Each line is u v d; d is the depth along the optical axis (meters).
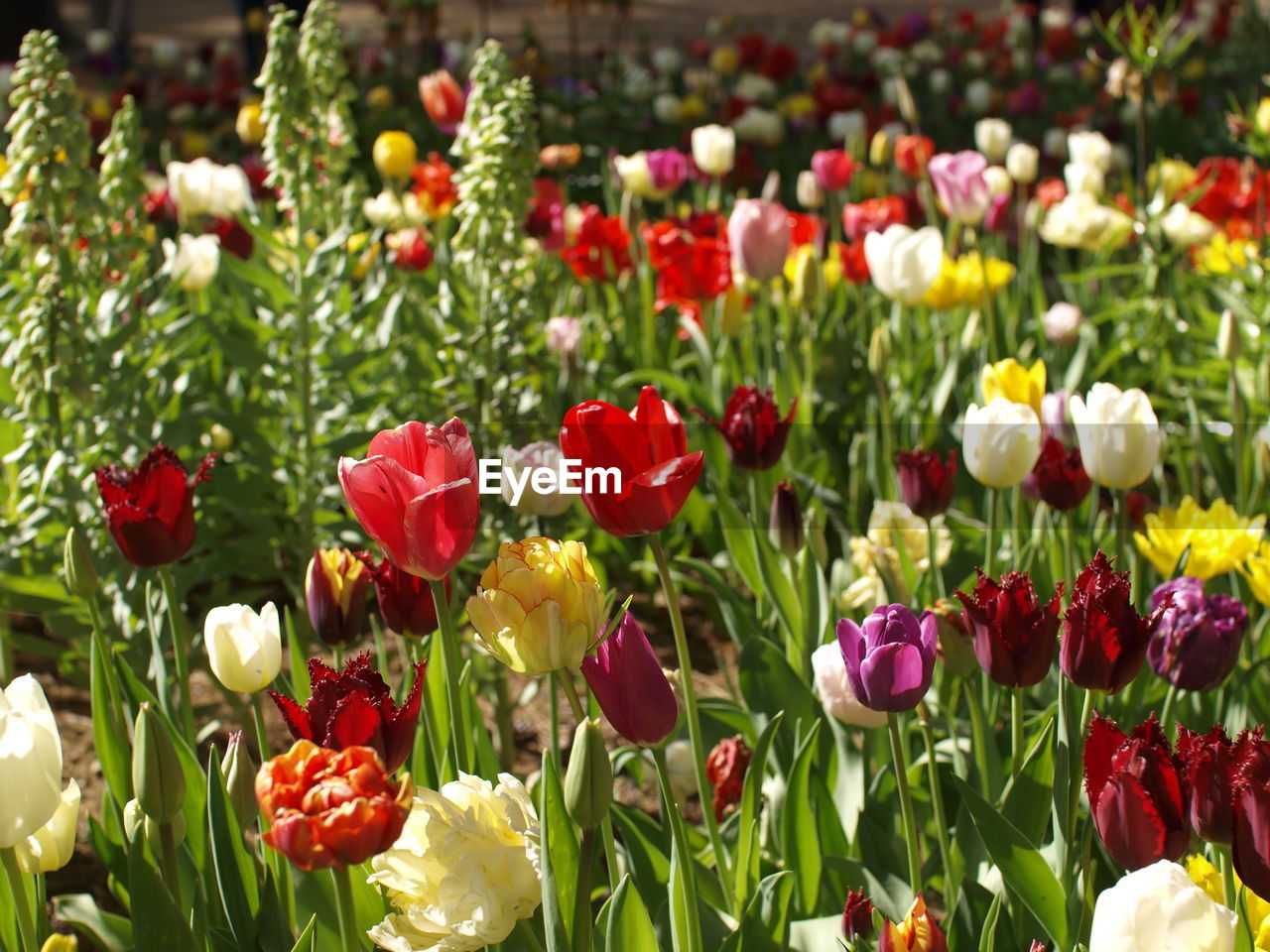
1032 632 1.80
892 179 7.11
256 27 12.03
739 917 2.03
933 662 1.74
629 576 4.43
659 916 2.04
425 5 10.66
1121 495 2.48
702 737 2.82
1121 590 1.69
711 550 4.24
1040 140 10.24
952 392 4.65
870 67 11.93
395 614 1.98
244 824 1.83
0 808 1.46
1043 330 4.94
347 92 3.88
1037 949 1.45
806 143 9.95
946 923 2.07
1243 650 2.71
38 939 1.93
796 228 4.85
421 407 4.12
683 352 5.36
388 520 1.56
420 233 5.08
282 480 4.04
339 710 1.49
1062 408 2.91
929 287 3.72
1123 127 8.79
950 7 18.91
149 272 4.58
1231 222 4.98
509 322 3.92
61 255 3.29
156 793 1.64
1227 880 1.51
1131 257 6.16
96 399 3.48
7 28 14.04
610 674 1.61
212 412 3.86
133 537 1.96
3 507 3.64
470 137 3.94
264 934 1.86
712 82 10.23
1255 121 4.47
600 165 9.51
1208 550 2.46
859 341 4.88
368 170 8.80
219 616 1.85
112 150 3.60
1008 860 1.78
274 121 3.73
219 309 4.41
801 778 2.12
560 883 1.54
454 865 1.46
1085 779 1.56
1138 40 4.64
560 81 10.55
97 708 2.07
